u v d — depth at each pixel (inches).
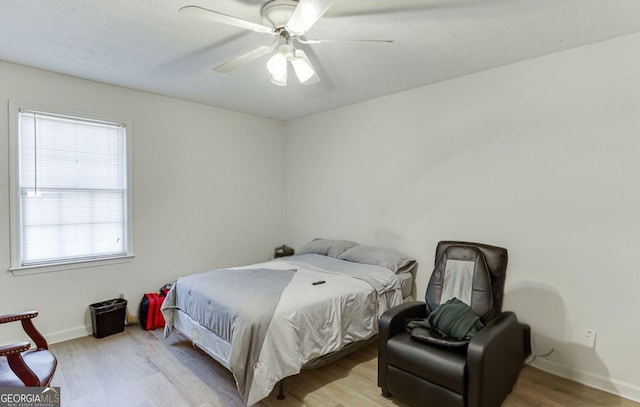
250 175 179.0
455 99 122.5
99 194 131.1
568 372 98.3
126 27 87.0
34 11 79.1
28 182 115.7
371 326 108.8
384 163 145.8
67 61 109.0
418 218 134.5
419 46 96.7
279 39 79.6
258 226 183.6
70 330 123.5
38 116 117.0
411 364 81.6
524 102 106.3
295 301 91.5
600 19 81.1
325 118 171.3
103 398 87.5
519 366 94.9
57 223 122.0
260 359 79.7
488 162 114.5
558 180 100.2
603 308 93.0
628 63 88.7
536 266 104.6
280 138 193.2
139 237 140.3
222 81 127.4
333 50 99.7
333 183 168.4
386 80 125.5
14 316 75.6
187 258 155.5
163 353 112.5
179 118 150.6
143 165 140.6
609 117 91.6
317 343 91.4
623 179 89.7
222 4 75.9
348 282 110.4
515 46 96.2
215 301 94.0
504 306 110.6
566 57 98.3
